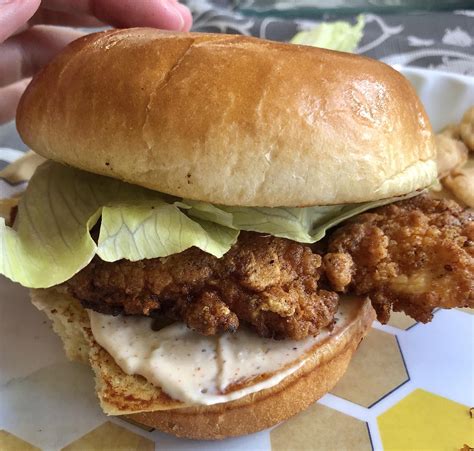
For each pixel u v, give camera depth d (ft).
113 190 0.45
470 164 0.80
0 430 0.46
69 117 0.41
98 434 0.46
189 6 1.21
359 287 0.45
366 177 0.39
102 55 0.41
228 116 0.37
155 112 0.38
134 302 0.43
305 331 0.42
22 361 0.52
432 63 1.02
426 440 0.45
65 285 0.50
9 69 0.69
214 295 0.42
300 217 0.44
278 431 0.47
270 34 1.10
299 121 0.37
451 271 0.43
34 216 0.46
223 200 0.38
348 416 0.48
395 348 0.54
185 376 0.42
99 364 0.46
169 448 0.45
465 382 0.50
